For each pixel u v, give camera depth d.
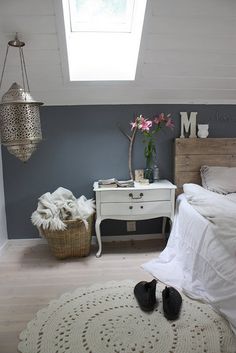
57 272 2.37
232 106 2.97
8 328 1.69
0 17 1.95
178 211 2.65
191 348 1.51
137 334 1.62
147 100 2.85
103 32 2.45
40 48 2.20
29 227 2.99
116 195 2.57
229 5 1.98
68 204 2.59
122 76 2.57
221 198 2.28
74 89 2.64
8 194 2.93
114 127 2.89
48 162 2.91
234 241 1.64
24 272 2.38
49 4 1.88
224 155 2.92
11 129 2.03
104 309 1.84
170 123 2.75
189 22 2.08
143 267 2.42
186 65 2.46
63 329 1.67
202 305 1.86
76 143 2.89
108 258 2.64
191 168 2.92
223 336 1.59
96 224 2.62
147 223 3.09
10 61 2.31
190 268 2.17
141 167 2.97
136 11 2.21
